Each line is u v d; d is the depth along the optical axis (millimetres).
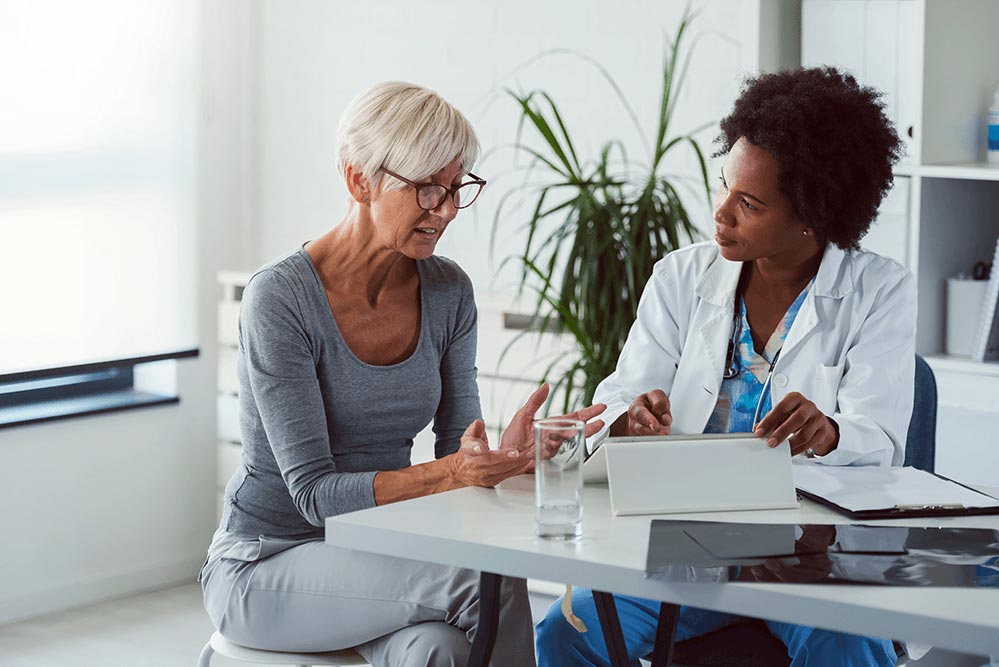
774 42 3191
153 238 4387
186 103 4469
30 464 4035
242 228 4711
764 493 1918
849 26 3117
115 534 4289
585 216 3279
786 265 2381
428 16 4320
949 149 3146
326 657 2236
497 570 1685
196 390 4508
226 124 4617
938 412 3102
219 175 4602
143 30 4324
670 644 1953
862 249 2447
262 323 2250
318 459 2225
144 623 4008
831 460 2162
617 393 2465
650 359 2504
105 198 4242
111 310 4277
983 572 1559
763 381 2398
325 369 2312
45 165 4078
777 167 2242
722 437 1947
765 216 2262
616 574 1592
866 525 1806
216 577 2314
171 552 4469
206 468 4559
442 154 2229
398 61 4391
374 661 2193
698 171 3859
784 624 2178
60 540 4129
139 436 4344
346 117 2289
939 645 1402
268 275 2287
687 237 3553
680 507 1885
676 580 1545
